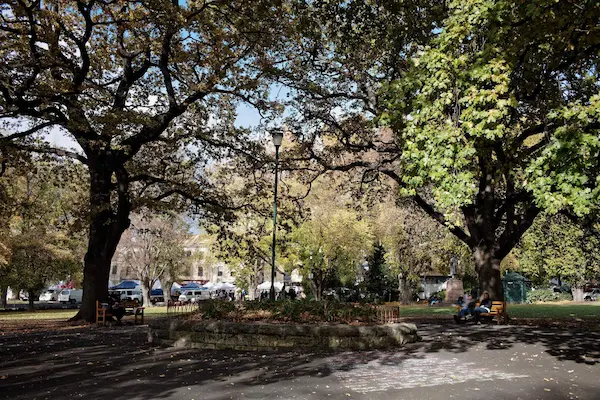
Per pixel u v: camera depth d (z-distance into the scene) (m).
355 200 26.66
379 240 40.81
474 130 9.15
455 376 7.87
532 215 17.09
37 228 35.75
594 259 33.56
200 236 48.72
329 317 11.56
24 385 7.20
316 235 34.72
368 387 7.09
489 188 18.19
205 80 17.70
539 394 6.77
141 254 44.25
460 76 9.96
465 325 16.31
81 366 8.71
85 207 19.78
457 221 16.59
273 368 8.47
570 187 8.10
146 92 19.36
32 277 37.12
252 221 35.12
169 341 11.38
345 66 17.97
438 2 14.24
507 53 9.75
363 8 15.57
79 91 15.56
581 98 12.97
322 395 6.62
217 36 16.20
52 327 16.98
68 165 21.86
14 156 18.48
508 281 38.28
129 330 15.38
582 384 7.36
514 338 12.41
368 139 19.19
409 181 10.43
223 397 6.50
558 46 9.95
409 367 8.61
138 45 17.55
